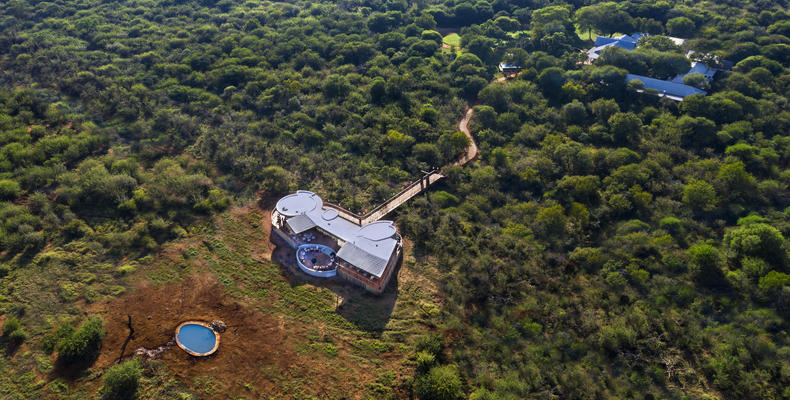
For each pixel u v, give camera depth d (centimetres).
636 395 5841
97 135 10288
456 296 7262
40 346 6053
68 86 12112
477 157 10694
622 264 7650
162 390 5688
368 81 13500
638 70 13362
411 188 9525
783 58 13400
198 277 7375
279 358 6200
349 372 6106
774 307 6781
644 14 16750
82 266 7275
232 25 16838
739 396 5803
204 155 10394
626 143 10856
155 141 10581
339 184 9719
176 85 12825
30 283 6881
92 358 5953
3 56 13325
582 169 9994
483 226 8675
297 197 8850
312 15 18662
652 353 6350
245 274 7525
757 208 8819
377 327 6756
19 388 5581
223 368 6009
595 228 8594
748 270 7250
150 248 7769
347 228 8181
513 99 12638
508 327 6738
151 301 6875
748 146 9850
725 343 6344
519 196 9544
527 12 18175
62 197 8425
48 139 9750
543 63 13862
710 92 12419
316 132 11112
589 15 16425
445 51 15812
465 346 6519
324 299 7169
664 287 7175
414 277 7638
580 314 6975
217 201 8931
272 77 13262
